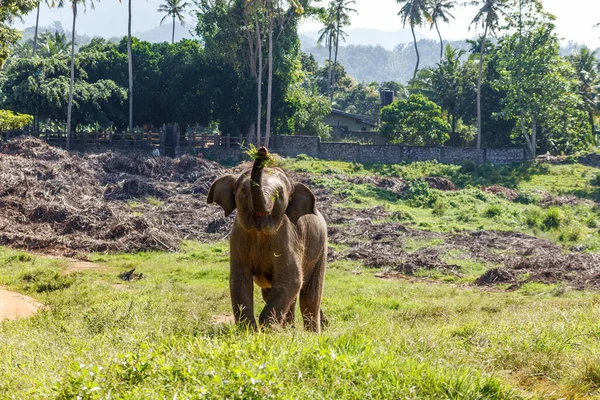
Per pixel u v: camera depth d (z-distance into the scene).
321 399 5.46
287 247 8.52
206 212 38.47
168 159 48.72
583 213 44.75
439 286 22.83
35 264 25.11
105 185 42.94
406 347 7.35
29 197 36.53
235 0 58.19
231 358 6.03
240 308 8.38
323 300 17.78
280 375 5.82
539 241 33.66
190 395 5.25
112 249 30.02
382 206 42.75
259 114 56.22
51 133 55.47
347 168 55.78
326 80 118.19
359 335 7.57
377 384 5.82
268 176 8.05
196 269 24.33
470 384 6.03
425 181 51.66
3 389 6.41
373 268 27.66
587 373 6.71
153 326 9.01
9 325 12.13
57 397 5.62
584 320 10.23
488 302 17.00
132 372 5.91
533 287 22.70
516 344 7.90
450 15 99.94
